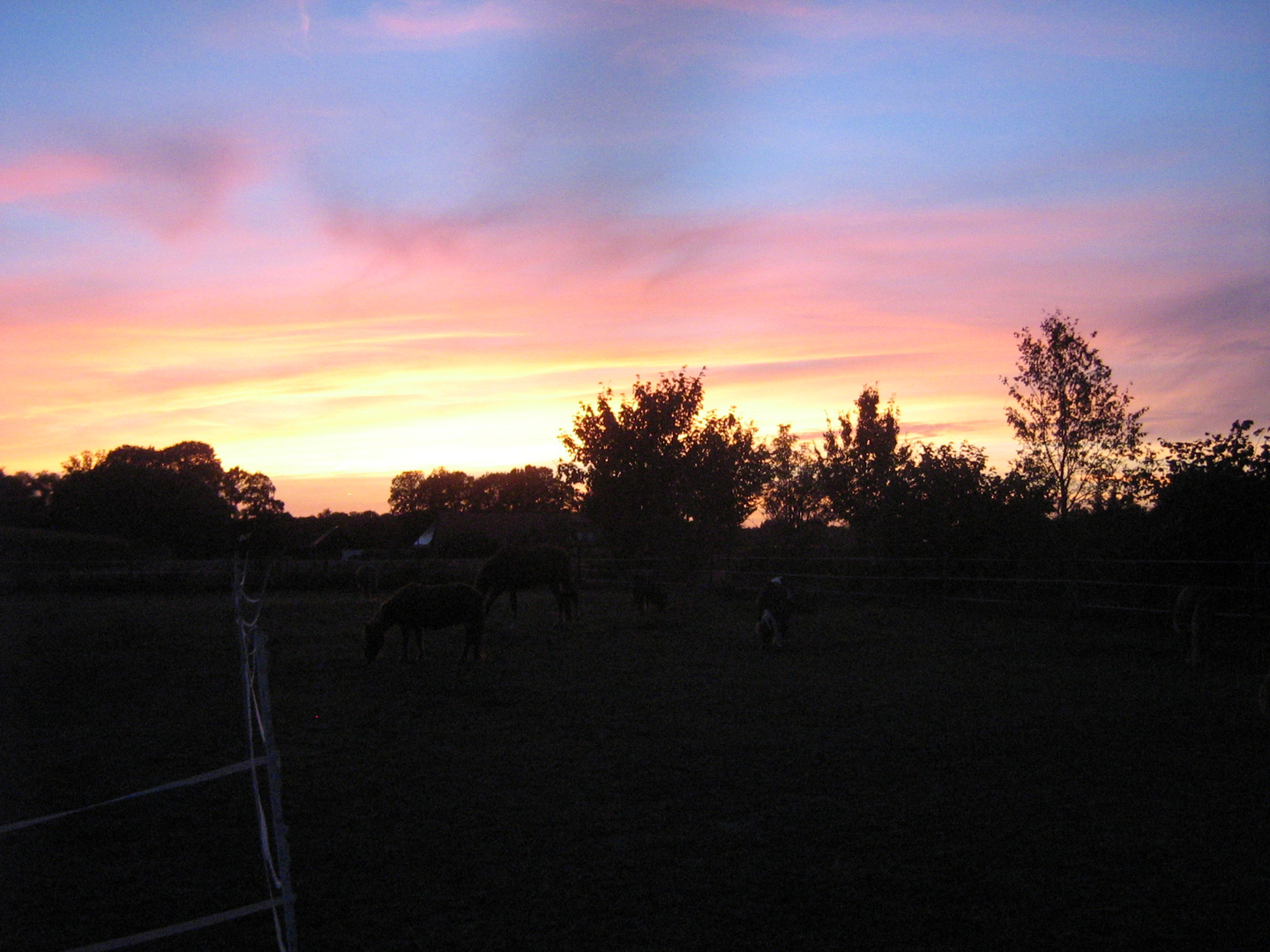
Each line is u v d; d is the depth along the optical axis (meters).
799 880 5.15
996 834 5.82
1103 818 6.09
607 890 5.06
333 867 5.48
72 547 43.69
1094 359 22.17
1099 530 19.06
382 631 13.22
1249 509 15.34
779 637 14.25
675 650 14.24
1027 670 11.87
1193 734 8.29
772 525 29.62
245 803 6.77
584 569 32.16
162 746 8.60
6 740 8.90
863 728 8.69
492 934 4.55
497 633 16.77
